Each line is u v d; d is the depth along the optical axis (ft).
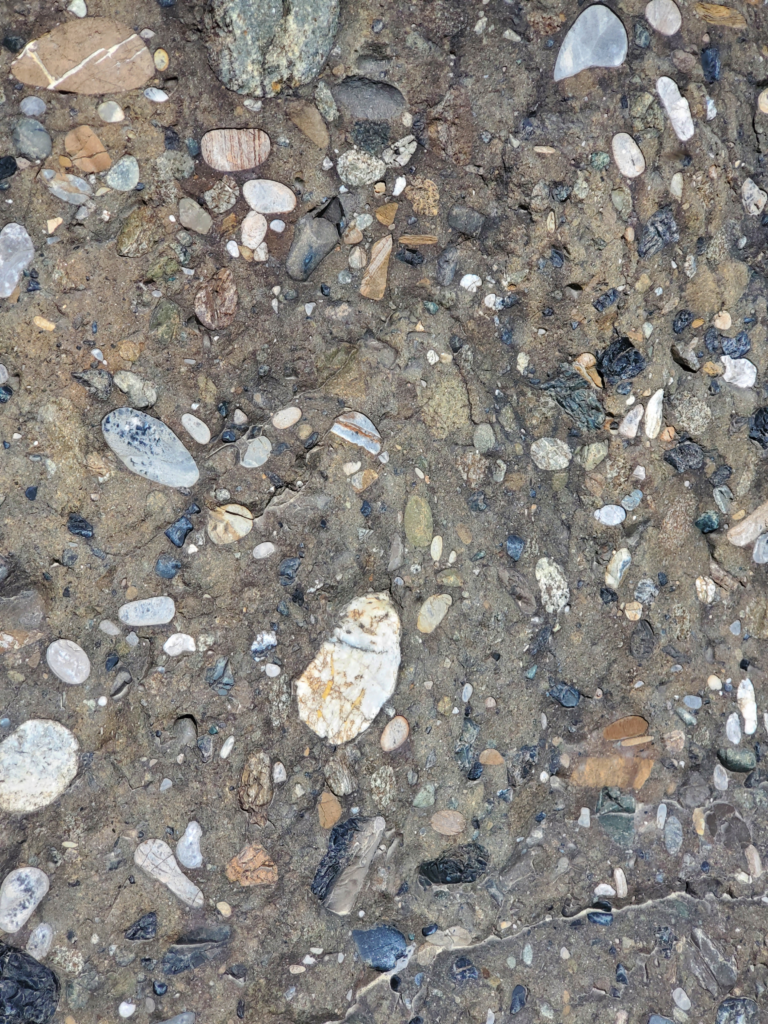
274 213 1.23
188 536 1.24
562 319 1.35
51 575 1.18
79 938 1.22
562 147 1.30
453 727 1.37
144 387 1.21
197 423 1.24
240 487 1.26
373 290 1.29
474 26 1.26
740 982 1.47
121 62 1.15
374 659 1.32
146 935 1.25
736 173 1.38
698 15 1.34
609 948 1.44
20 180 1.13
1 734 1.17
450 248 1.31
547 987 1.41
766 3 1.38
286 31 1.19
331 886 1.32
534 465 1.39
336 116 1.24
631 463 1.41
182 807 1.25
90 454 1.19
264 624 1.27
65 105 1.14
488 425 1.36
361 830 1.33
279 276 1.25
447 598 1.35
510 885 1.41
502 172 1.30
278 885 1.30
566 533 1.41
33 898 1.19
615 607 1.44
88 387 1.18
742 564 1.50
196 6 1.16
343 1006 1.33
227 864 1.28
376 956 1.35
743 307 1.42
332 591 1.30
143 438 1.21
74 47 1.13
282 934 1.30
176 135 1.18
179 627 1.24
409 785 1.35
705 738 1.49
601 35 1.29
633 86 1.31
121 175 1.17
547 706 1.43
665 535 1.45
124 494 1.21
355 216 1.27
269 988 1.30
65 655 1.19
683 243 1.37
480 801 1.39
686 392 1.42
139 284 1.20
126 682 1.22
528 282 1.33
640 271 1.35
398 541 1.32
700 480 1.45
